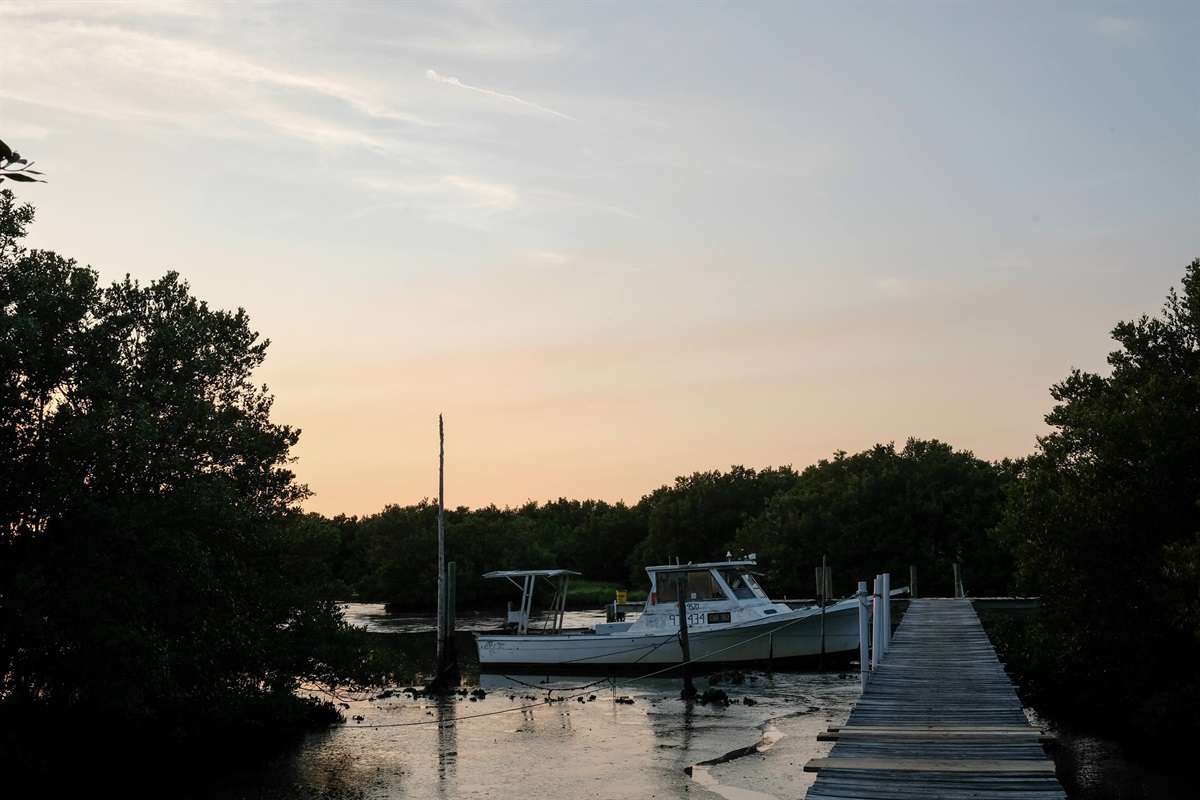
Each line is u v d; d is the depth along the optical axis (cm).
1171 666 1930
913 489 5384
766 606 3278
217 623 1933
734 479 8400
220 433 2098
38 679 1884
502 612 7069
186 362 2095
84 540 1731
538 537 9981
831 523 5516
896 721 1476
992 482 5328
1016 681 2362
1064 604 2094
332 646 2302
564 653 3334
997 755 1279
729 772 1877
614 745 2158
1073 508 2002
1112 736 2100
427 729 2394
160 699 1948
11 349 1702
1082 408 2123
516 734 2314
